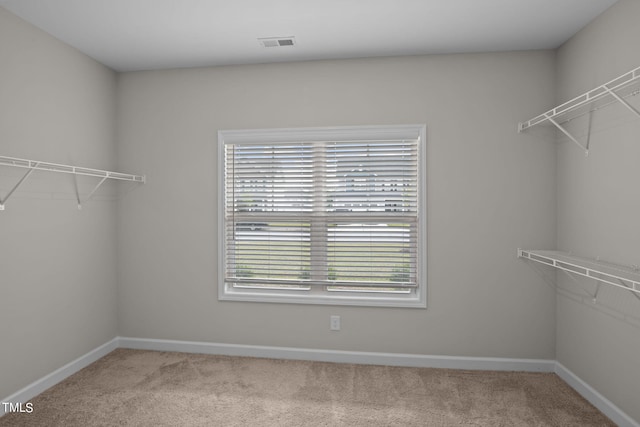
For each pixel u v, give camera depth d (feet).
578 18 7.57
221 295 10.18
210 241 10.22
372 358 9.63
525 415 7.24
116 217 10.61
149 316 10.53
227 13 7.46
